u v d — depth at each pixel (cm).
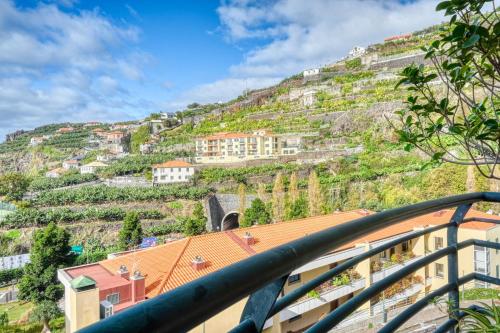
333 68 7975
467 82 195
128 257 1333
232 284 57
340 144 5228
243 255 1276
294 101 7306
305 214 3112
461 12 171
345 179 4053
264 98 8025
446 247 162
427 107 204
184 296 50
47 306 1888
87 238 3625
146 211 3934
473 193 165
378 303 1304
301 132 5875
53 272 1989
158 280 1094
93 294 949
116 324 41
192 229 3095
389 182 3850
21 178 5009
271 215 3744
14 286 2784
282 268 69
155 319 45
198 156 6147
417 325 859
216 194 4434
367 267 1341
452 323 163
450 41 171
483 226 1443
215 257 1243
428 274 1492
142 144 7256
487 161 188
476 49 173
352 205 3781
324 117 5922
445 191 3125
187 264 1177
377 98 5584
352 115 5544
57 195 4075
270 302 72
